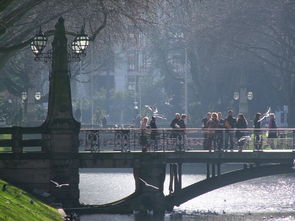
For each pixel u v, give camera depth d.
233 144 129.38
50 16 163.12
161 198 124.00
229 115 136.12
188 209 133.12
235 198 154.50
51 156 117.25
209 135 128.12
